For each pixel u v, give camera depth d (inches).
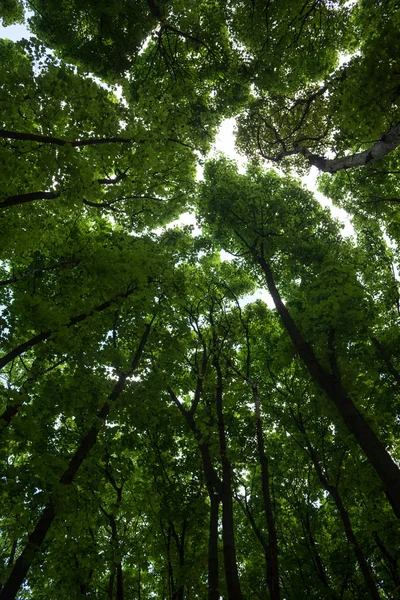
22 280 423.5
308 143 617.3
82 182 313.7
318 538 606.2
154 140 340.2
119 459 405.4
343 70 438.0
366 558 538.3
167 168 432.1
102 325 372.2
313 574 515.5
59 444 416.2
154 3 515.5
